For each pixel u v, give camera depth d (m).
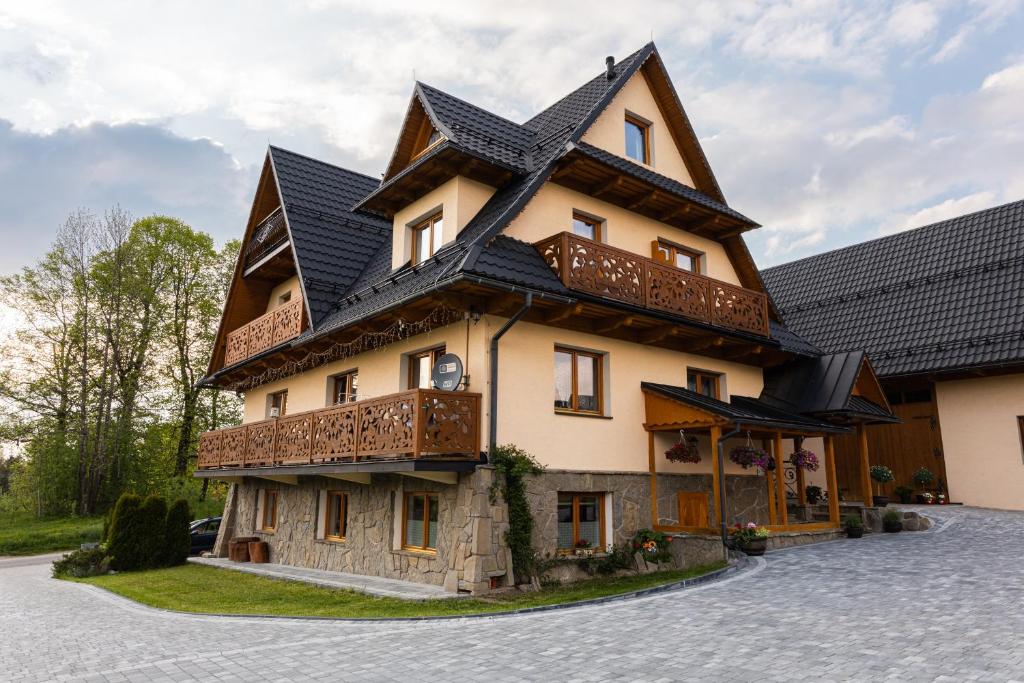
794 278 26.77
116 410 32.81
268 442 15.64
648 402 13.99
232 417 37.59
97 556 17.19
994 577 9.06
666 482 14.01
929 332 20.16
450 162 13.52
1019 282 19.31
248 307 21.53
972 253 21.33
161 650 7.43
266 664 6.50
